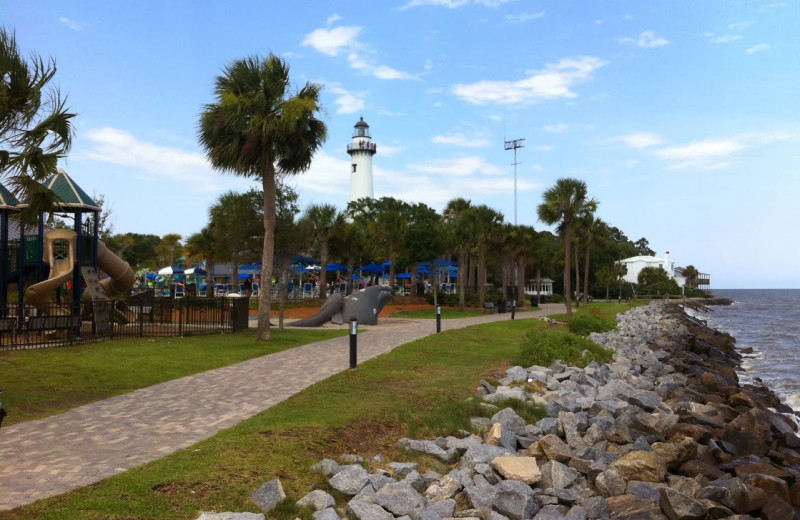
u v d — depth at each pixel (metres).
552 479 8.17
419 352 17.88
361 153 89.81
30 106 10.41
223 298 23.95
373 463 8.02
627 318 48.84
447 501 6.97
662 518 7.21
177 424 8.90
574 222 43.09
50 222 20.72
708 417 13.23
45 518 5.24
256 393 11.39
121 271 25.94
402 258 47.94
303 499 6.35
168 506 5.77
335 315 29.23
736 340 41.56
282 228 37.12
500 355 19.31
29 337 18.42
